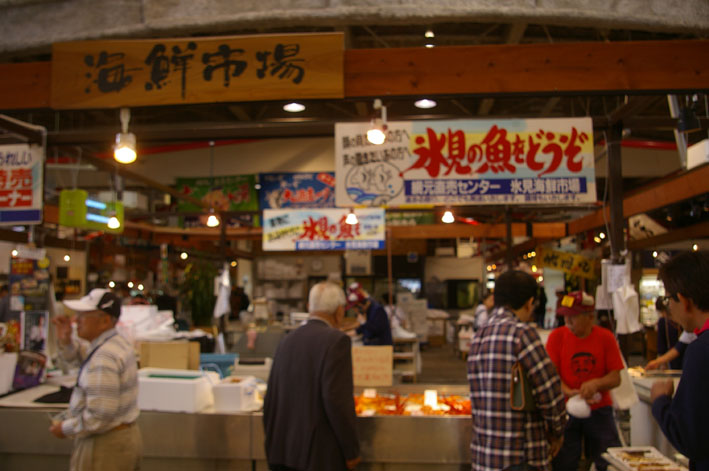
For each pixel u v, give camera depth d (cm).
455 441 324
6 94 308
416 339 857
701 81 293
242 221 1139
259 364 462
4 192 430
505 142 385
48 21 295
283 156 1264
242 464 337
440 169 386
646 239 777
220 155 1284
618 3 264
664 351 527
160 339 475
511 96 301
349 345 255
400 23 270
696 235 685
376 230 766
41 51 305
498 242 1319
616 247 404
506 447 223
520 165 383
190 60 293
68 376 409
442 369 977
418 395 393
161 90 293
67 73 295
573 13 261
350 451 240
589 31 751
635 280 912
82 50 294
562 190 380
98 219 550
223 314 835
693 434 155
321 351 248
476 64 298
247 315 999
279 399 253
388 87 298
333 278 1261
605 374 333
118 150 301
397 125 392
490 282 1511
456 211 848
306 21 269
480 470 228
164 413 339
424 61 299
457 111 1123
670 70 294
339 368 246
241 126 436
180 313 859
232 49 293
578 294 336
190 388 339
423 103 730
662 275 176
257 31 657
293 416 246
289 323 973
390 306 869
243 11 272
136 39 299
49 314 441
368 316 638
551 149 382
